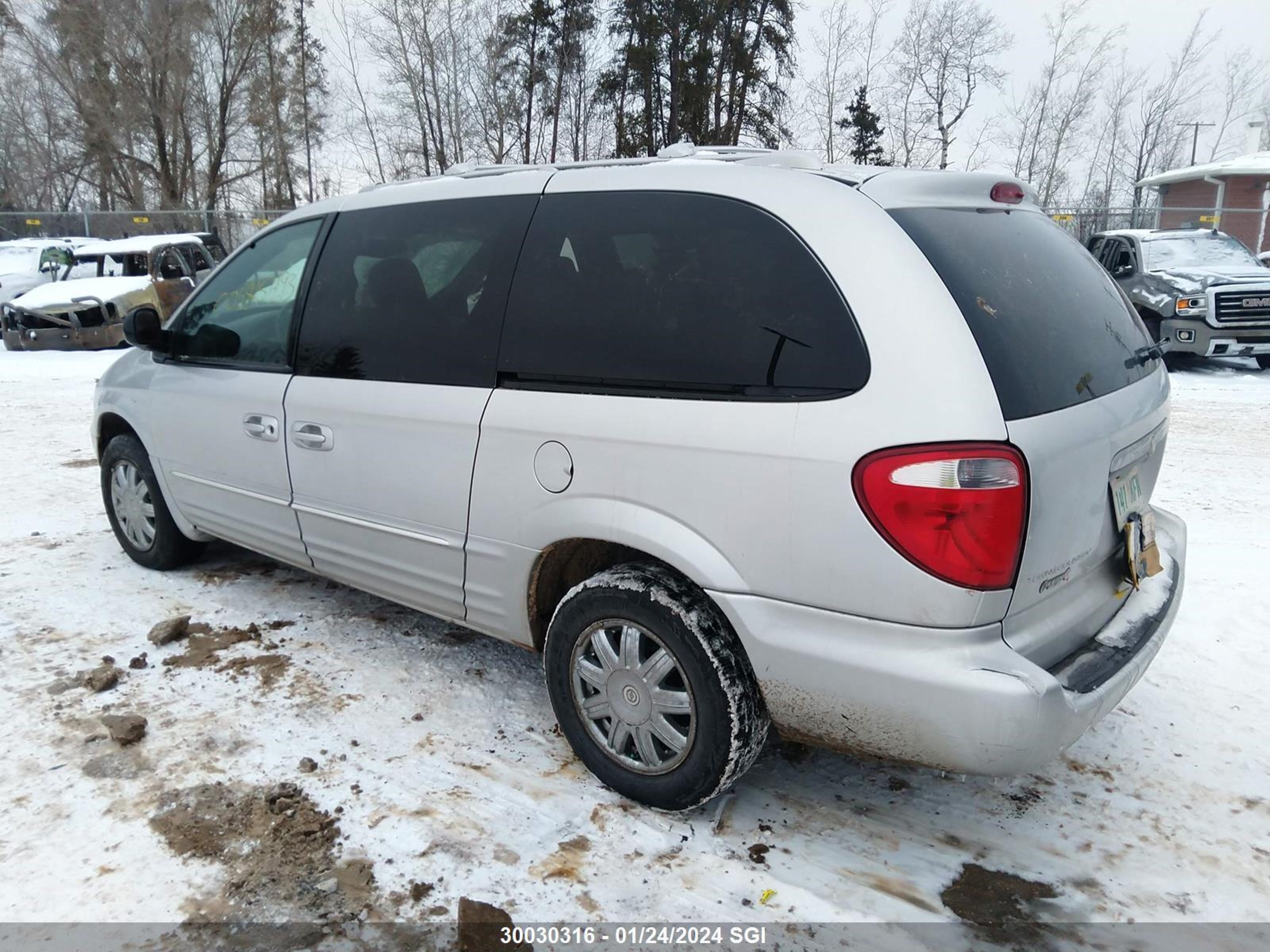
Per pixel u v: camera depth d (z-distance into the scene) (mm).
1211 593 4570
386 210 3523
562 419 2795
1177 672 3777
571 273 2900
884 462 2221
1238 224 21672
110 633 4020
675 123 28781
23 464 7172
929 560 2197
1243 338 11656
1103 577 2787
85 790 2891
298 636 4012
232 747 3139
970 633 2236
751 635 2498
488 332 3055
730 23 28781
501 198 3164
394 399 3270
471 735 3250
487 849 2650
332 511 3600
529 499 2910
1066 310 2709
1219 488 6578
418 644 3955
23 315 14211
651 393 2641
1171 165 33156
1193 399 10211
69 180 37156
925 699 2254
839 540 2301
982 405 2189
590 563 3074
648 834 2732
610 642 2822
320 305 3635
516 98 28922
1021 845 2729
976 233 2635
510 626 3166
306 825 2721
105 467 4844
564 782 2979
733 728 2572
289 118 34375
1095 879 2584
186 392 4172
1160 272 12586
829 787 3002
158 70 31562
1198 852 2705
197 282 16188
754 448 2412
